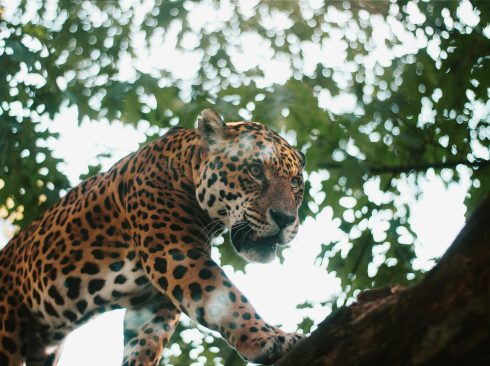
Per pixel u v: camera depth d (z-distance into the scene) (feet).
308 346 12.94
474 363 11.55
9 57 28.78
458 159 29.81
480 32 29.99
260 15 32.68
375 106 29.89
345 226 29.25
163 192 18.65
